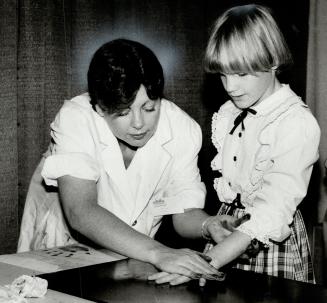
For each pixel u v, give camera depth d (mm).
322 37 2359
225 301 876
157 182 1339
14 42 2072
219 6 2500
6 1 2043
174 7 2443
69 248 1201
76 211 1167
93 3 2236
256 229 1151
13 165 2119
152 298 889
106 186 1318
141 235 1126
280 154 1224
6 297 845
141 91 1091
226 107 1463
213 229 1222
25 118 2125
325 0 2352
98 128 1280
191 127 1379
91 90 1146
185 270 985
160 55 2430
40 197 1481
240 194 1342
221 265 1108
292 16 2375
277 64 1236
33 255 1138
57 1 2146
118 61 1077
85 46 2225
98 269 1038
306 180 1227
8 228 2135
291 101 1272
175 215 1326
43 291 876
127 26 2332
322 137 2385
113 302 866
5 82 2072
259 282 973
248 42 1188
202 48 2506
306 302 864
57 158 1193
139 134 1158
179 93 2479
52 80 2162
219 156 1426
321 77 2375
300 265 1307
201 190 1342
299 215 1346
